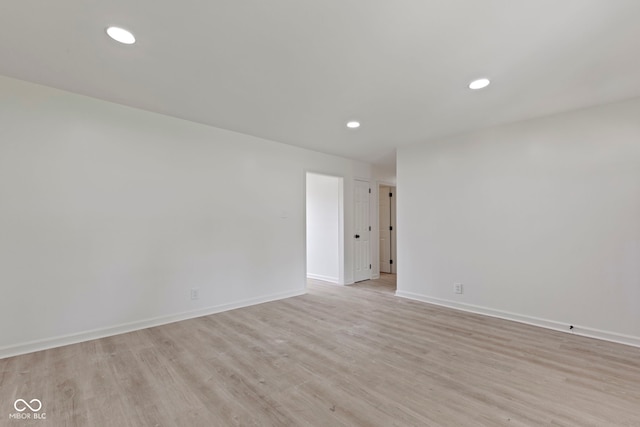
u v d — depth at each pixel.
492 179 3.60
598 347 2.69
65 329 2.68
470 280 3.78
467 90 2.60
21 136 2.51
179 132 3.39
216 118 3.36
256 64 2.20
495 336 2.94
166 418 1.71
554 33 1.80
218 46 1.97
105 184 2.91
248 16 1.67
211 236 3.64
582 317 2.98
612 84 2.48
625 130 2.79
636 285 2.72
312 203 6.02
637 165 2.74
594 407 1.82
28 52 2.06
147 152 3.17
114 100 2.89
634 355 2.52
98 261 2.86
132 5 1.59
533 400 1.89
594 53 2.02
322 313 3.68
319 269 5.88
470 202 3.79
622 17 1.65
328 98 2.79
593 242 2.94
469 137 3.81
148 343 2.73
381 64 2.19
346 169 5.47
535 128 3.30
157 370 2.24
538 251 3.26
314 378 2.14
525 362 2.39
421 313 3.69
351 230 5.58
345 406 1.83
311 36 1.86
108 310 2.91
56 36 1.88
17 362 2.33
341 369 2.27
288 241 4.48
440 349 2.63
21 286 2.49
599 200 2.92
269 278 4.24
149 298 3.16
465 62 2.15
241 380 2.11
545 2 1.54
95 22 1.74
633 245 2.75
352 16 1.67
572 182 3.06
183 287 3.40
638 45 1.91
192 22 1.73
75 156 2.76
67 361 2.37
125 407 1.80
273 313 3.67
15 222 2.48
